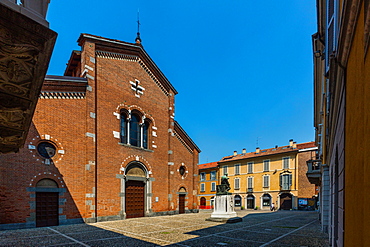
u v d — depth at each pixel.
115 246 9.15
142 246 9.16
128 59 21.72
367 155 2.04
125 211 19.36
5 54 3.54
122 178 19.27
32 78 4.13
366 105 2.08
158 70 24.55
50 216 14.79
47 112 15.55
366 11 1.93
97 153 17.73
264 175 46.50
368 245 1.93
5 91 4.25
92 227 14.22
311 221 19.86
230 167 52.94
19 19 3.22
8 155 13.52
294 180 41.97
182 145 27.06
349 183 3.33
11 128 5.61
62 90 16.42
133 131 21.61
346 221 3.63
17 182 13.66
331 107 5.56
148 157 22.08
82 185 16.45
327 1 7.41
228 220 17.58
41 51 3.70
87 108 17.42
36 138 14.82
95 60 18.92
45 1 3.55
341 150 4.61
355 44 2.65
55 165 15.38
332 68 4.09
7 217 13.12
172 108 26.02
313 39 11.23
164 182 23.47
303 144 45.75
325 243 9.94
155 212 21.89
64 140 16.05
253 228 14.65
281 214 29.53
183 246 9.20
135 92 21.92
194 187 27.83
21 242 9.86
